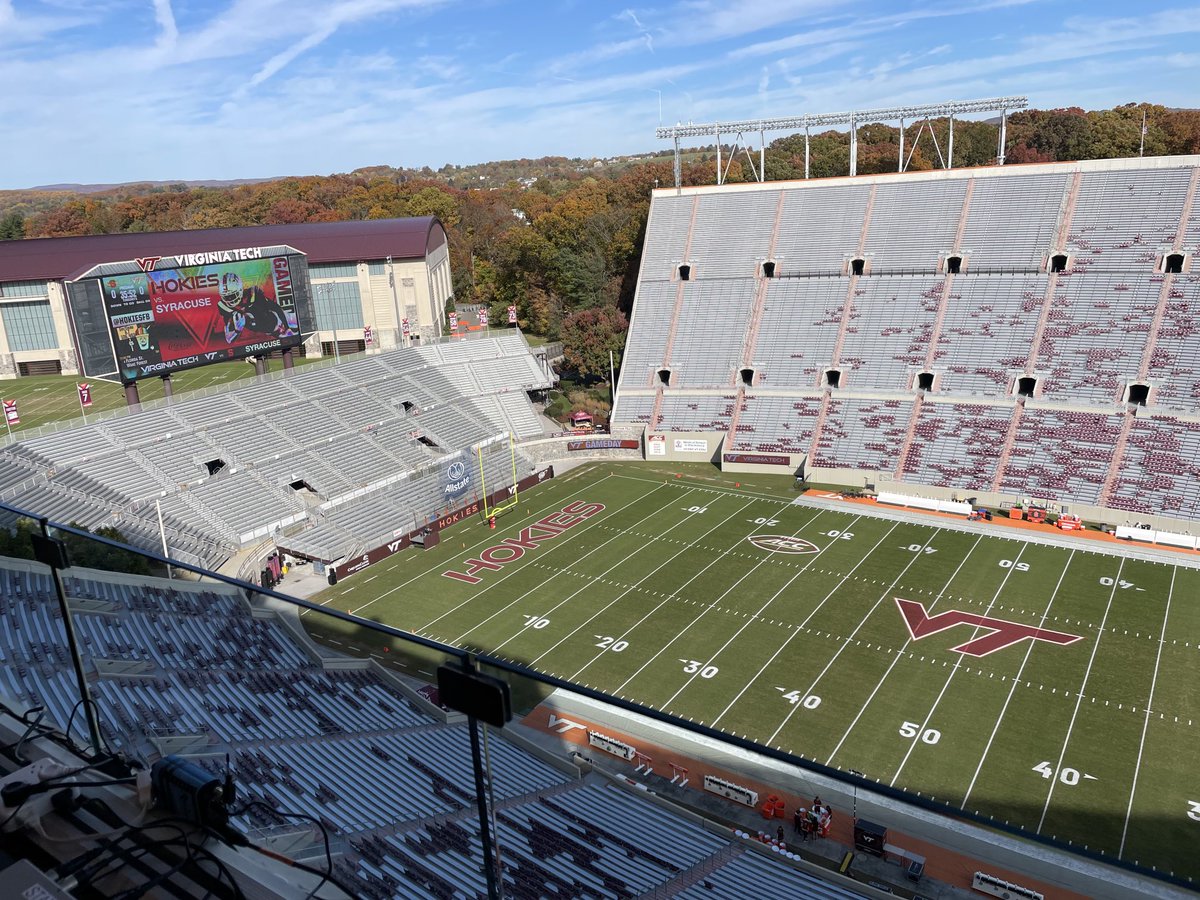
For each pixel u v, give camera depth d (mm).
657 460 70750
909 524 55344
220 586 42406
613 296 100125
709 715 35625
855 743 33312
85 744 8586
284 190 185125
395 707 34062
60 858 6539
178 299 55781
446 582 49625
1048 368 62250
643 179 133000
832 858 27562
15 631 31188
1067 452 58031
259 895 6199
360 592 48719
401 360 75625
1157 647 39250
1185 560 48656
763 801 30375
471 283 134000
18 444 51250
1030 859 26969
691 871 24672
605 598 46625
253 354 61281
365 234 95000
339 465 61188
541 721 35469
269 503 55500
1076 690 36094
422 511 59062
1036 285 66250
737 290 75562
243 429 60250
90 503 49562
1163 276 62875
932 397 64312
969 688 36656
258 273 60344
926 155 128500
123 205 182750
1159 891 25406
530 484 66062
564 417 79812
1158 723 33625
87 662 30438
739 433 68188
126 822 6902
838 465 63281
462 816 25578
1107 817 28609
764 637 41688
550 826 26016
